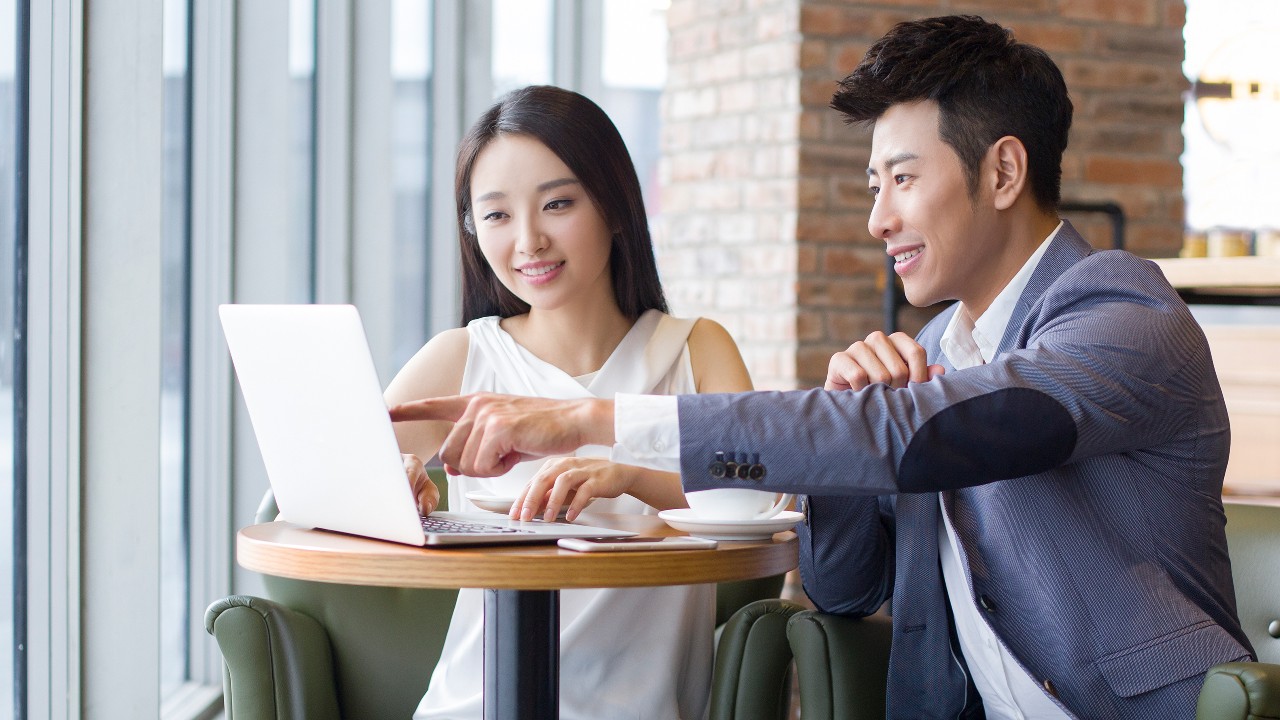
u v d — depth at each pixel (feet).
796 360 14.35
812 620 6.01
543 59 20.15
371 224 14.42
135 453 7.27
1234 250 16.03
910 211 5.53
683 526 5.07
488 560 4.40
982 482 4.79
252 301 10.62
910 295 5.71
